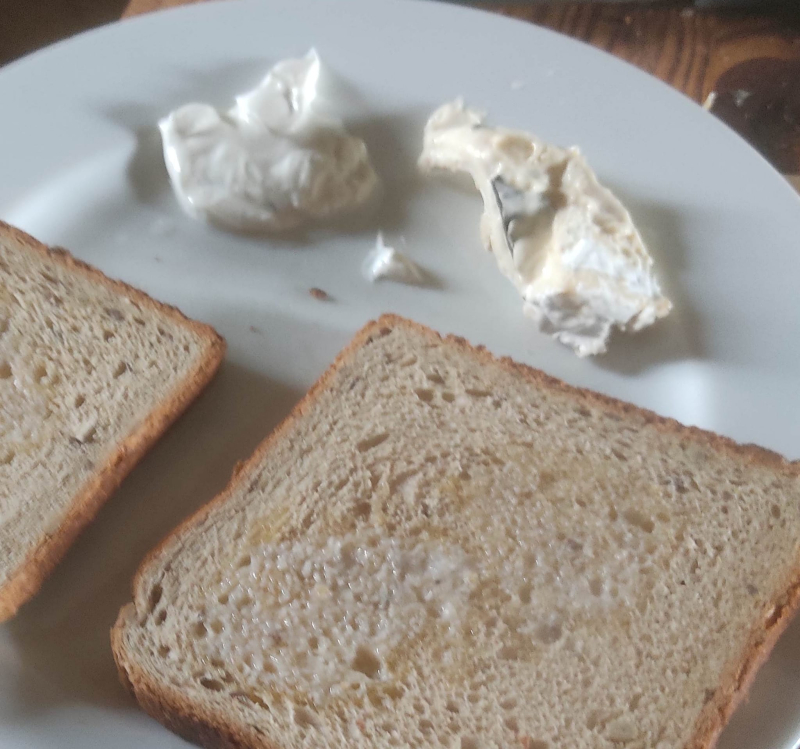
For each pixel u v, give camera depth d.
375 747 0.17
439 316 0.22
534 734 0.17
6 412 0.20
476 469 0.20
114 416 0.20
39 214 0.23
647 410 0.20
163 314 0.21
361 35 0.25
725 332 0.21
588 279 0.21
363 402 0.20
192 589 0.19
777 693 0.18
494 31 0.25
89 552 0.19
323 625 0.18
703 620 0.18
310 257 0.23
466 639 0.18
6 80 0.24
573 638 0.18
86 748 0.17
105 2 0.37
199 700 0.17
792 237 0.22
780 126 0.26
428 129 0.24
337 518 0.19
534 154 0.22
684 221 0.23
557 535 0.19
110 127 0.24
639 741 0.17
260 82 0.24
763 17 0.28
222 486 0.20
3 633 0.19
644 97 0.24
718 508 0.19
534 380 0.21
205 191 0.23
